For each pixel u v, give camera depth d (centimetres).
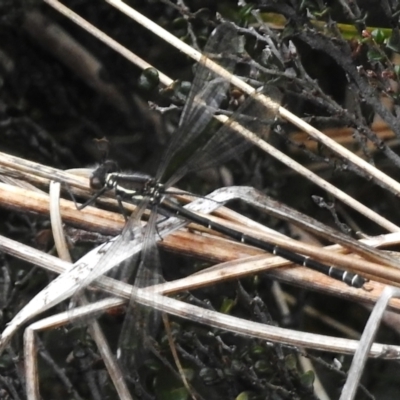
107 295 129
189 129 130
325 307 136
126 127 139
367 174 132
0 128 138
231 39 130
